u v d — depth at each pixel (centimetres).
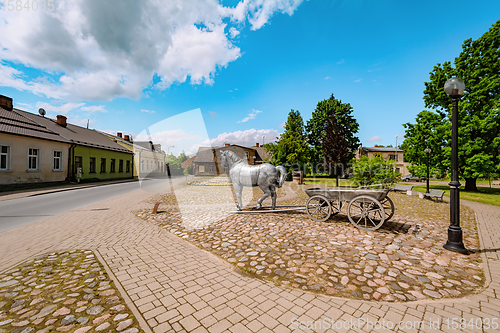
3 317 233
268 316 236
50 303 259
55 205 975
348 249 436
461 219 741
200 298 271
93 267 360
